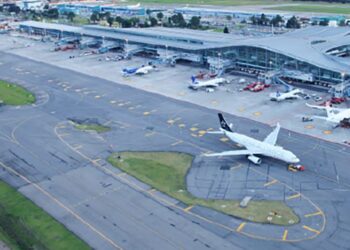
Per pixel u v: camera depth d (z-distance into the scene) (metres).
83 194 85.00
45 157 102.19
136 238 70.44
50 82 167.50
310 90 142.00
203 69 175.25
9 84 167.25
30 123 124.44
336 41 168.38
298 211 75.38
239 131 111.31
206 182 87.19
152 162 96.94
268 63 159.38
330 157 94.62
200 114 124.50
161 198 82.00
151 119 122.69
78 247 68.69
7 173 95.50
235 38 185.12
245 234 69.88
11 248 68.75
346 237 67.81
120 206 80.06
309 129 110.31
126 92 149.25
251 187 84.25
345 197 78.88
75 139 111.56
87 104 138.75
